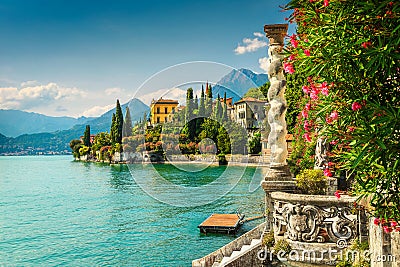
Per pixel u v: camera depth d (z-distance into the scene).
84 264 21.20
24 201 45.84
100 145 139.50
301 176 10.13
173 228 27.31
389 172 4.35
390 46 3.77
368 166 4.54
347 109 4.49
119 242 24.73
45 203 43.78
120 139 111.69
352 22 4.15
